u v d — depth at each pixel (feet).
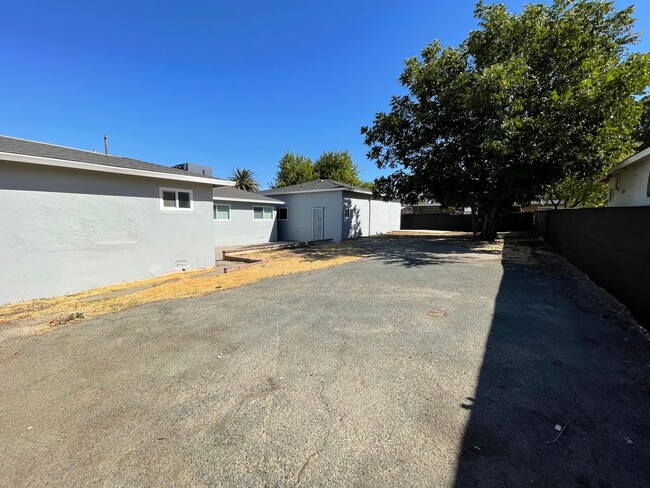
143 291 20.16
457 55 42.83
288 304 16.52
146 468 5.71
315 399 7.88
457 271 25.25
